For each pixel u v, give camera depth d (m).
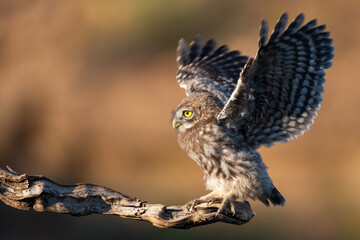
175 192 17.34
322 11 25.14
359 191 15.83
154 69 26.28
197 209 5.77
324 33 5.61
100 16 30.53
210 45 8.23
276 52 5.65
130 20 29.84
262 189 6.36
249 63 5.57
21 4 31.59
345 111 19.62
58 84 26.22
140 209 5.41
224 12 28.28
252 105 6.23
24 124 24.55
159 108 23.16
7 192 5.27
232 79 7.83
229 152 6.41
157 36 28.83
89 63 27.45
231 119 6.44
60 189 5.33
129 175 20.28
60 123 24.03
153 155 21.06
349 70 21.17
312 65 5.84
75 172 21.94
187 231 13.73
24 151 23.45
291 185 16.84
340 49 22.61
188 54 8.24
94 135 22.84
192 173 19.58
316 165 18.16
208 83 7.82
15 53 28.44
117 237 14.20
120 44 28.78
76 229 14.53
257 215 14.34
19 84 26.33
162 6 29.11
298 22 5.48
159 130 21.92
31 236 14.34
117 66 27.08
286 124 6.41
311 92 6.06
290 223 14.05
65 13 30.72
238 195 6.31
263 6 27.50
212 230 13.66
